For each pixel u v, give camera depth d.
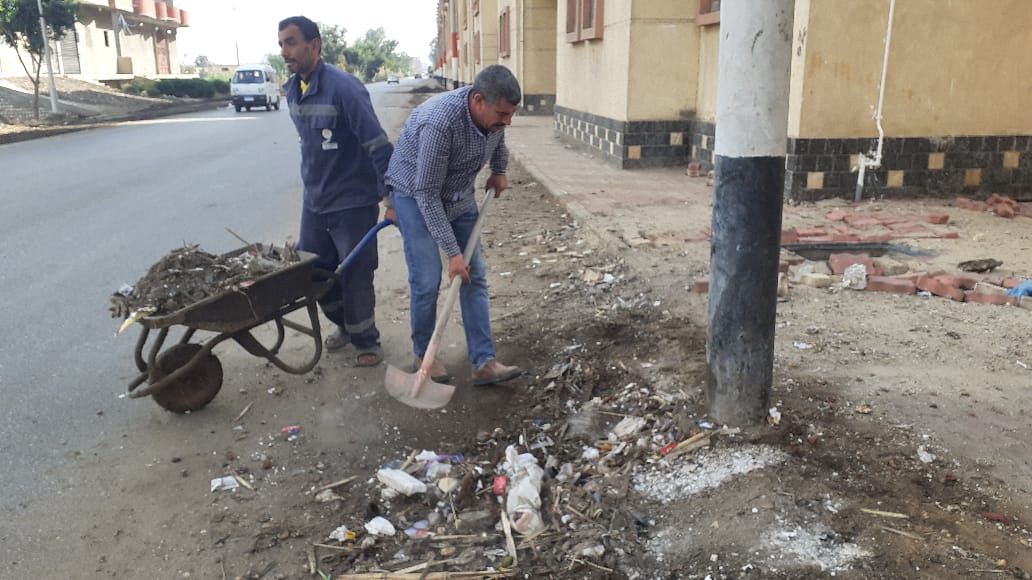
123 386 4.57
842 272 5.88
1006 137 9.00
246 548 3.06
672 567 2.82
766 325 3.45
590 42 14.08
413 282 4.27
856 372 4.15
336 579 2.87
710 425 3.61
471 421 4.11
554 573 2.86
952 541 2.80
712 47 11.21
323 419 4.14
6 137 19.92
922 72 8.67
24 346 5.20
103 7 44.25
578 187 10.34
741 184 3.27
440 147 3.80
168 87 42.25
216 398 4.39
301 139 4.46
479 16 34.50
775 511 2.98
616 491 3.28
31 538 3.13
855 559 2.73
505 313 5.57
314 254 4.33
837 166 8.80
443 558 2.98
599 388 4.33
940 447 3.40
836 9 8.35
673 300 5.48
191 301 3.78
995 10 8.60
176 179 12.62
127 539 3.13
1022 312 5.01
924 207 8.51
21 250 7.75
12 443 3.89
